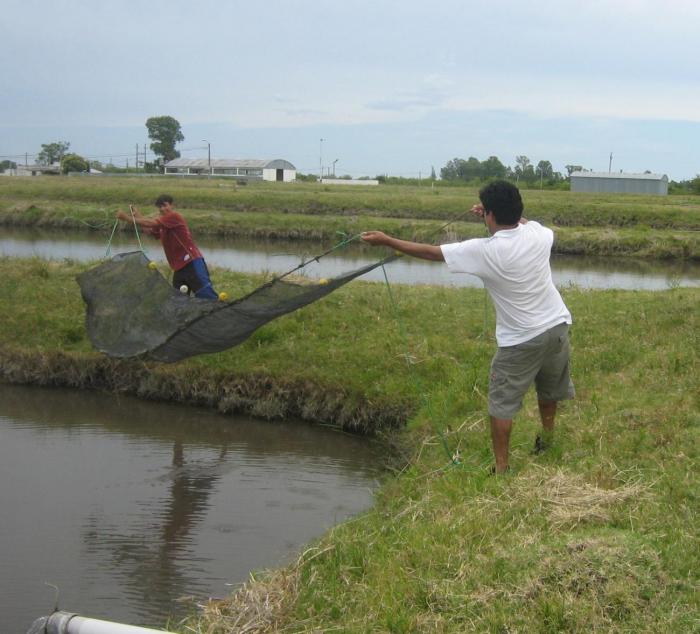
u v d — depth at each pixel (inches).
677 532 176.9
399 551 191.8
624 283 781.9
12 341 435.8
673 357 319.9
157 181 2327.8
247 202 1494.8
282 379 382.0
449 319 420.2
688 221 1347.2
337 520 277.1
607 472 214.7
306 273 735.1
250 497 299.1
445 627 157.6
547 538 181.6
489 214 217.0
